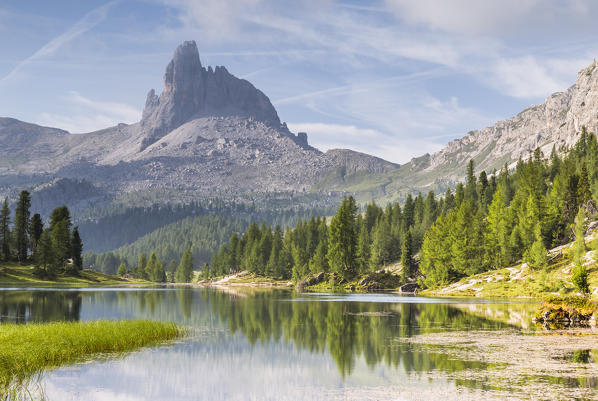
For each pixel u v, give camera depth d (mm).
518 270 126938
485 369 34375
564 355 39656
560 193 157500
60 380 31625
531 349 42719
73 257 192375
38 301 90062
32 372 33531
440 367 35312
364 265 187875
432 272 144000
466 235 141750
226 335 52531
